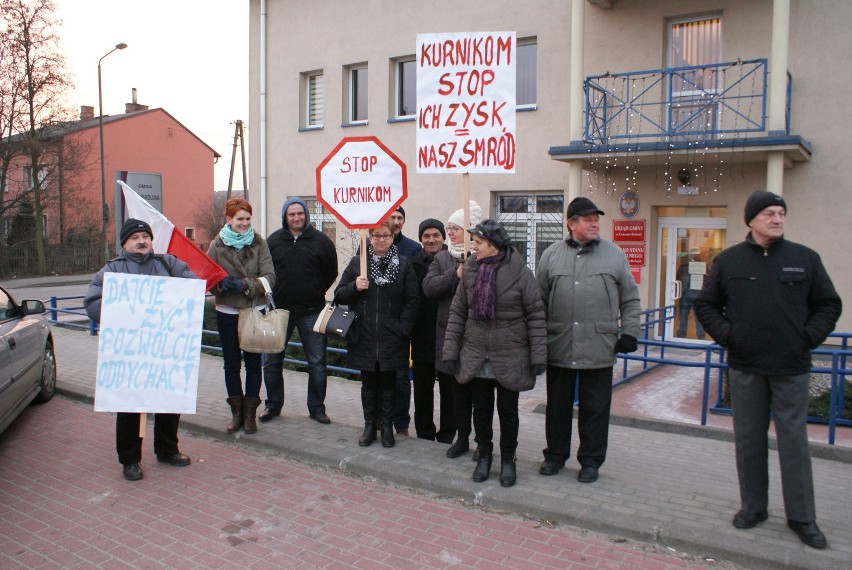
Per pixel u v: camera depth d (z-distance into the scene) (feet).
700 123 36.73
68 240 122.62
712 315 13.55
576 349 15.48
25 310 22.15
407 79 47.34
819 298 12.78
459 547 13.41
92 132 129.08
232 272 19.08
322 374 21.13
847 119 32.83
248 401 19.77
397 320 18.08
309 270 20.45
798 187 34.09
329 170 18.22
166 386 16.89
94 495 16.01
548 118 40.40
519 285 15.08
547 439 16.70
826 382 23.94
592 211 15.21
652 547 13.39
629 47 37.86
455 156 17.11
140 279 16.88
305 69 51.08
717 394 24.16
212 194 153.48
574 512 14.37
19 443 20.11
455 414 17.81
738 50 35.24
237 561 12.82
